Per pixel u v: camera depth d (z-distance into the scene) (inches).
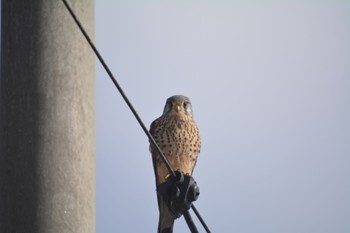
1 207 402.9
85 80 416.8
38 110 404.8
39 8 414.9
